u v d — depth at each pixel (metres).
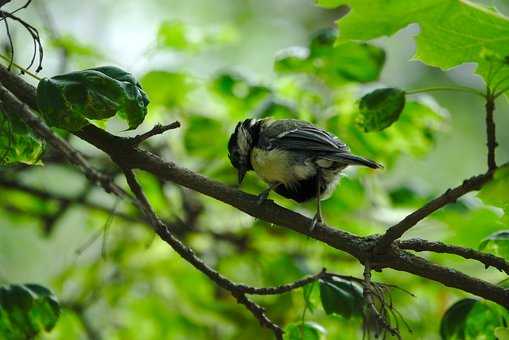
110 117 6.43
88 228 13.65
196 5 19.20
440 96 18.70
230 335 12.05
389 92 6.97
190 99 12.54
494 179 5.67
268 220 7.07
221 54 18.38
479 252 6.56
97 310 12.69
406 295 11.08
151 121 12.47
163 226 6.89
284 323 10.55
